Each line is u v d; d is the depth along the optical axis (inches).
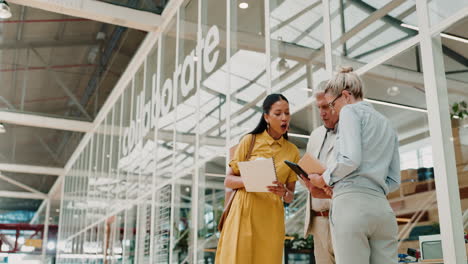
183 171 242.5
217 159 203.6
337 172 75.1
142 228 299.9
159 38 308.3
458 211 97.2
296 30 162.2
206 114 222.5
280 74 167.6
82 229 506.9
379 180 75.9
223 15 219.8
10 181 778.8
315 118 144.3
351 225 73.8
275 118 110.7
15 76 432.8
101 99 452.8
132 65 371.6
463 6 100.9
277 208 110.2
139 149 328.5
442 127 101.7
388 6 122.3
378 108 121.2
